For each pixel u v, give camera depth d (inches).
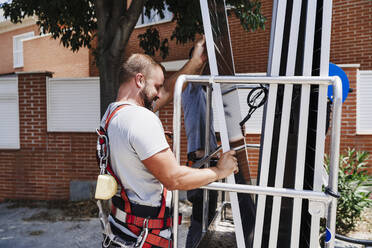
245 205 51.4
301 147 39.4
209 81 41.4
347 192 145.9
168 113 191.2
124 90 51.4
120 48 149.3
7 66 527.8
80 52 380.2
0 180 212.4
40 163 208.2
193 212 72.3
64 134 205.6
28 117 208.1
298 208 39.9
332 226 38.5
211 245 61.4
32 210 190.1
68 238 148.6
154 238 47.6
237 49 271.7
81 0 168.1
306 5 40.2
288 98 39.8
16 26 505.0
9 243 143.3
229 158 44.1
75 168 205.2
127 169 47.2
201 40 63.1
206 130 60.3
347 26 232.4
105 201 174.1
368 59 227.1
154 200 48.6
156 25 314.3
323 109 38.5
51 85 207.3
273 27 48.9
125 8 154.0
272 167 45.8
